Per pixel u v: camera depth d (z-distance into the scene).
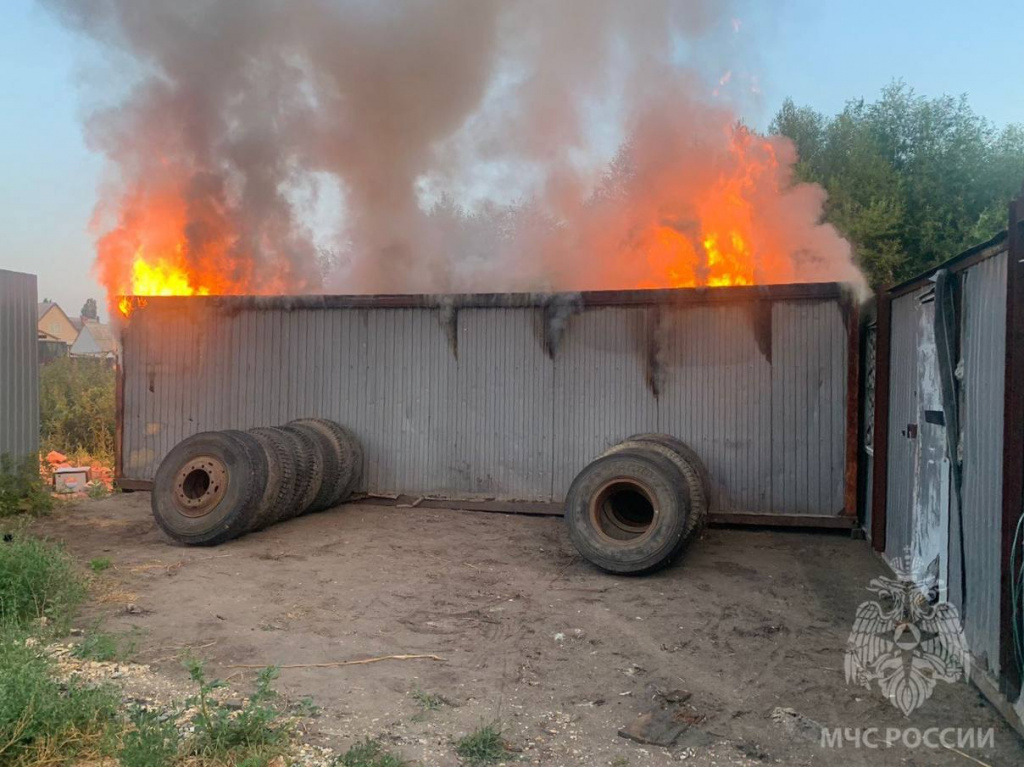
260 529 8.36
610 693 4.36
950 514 5.14
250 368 10.47
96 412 15.98
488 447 9.70
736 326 8.91
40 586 5.55
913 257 18.53
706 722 3.99
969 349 4.72
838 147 18.88
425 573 6.87
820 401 8.62
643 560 6.75
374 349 10.07
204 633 5.19
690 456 8.10
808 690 4.41
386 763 3.39
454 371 9.82
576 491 7.14
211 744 3.46
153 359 10.80
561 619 5.66
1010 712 3.90
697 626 5.53
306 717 3.92
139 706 3.90
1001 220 18.27
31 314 10.40
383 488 10.03
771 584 6.62
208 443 7.90
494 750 3.62
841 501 8.55
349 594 6.20
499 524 8.97
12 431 10.02
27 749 3.39
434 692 4.31
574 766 3.51
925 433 5.88
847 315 8.52
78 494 10.80
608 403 9.33
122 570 6.77
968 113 19.94
